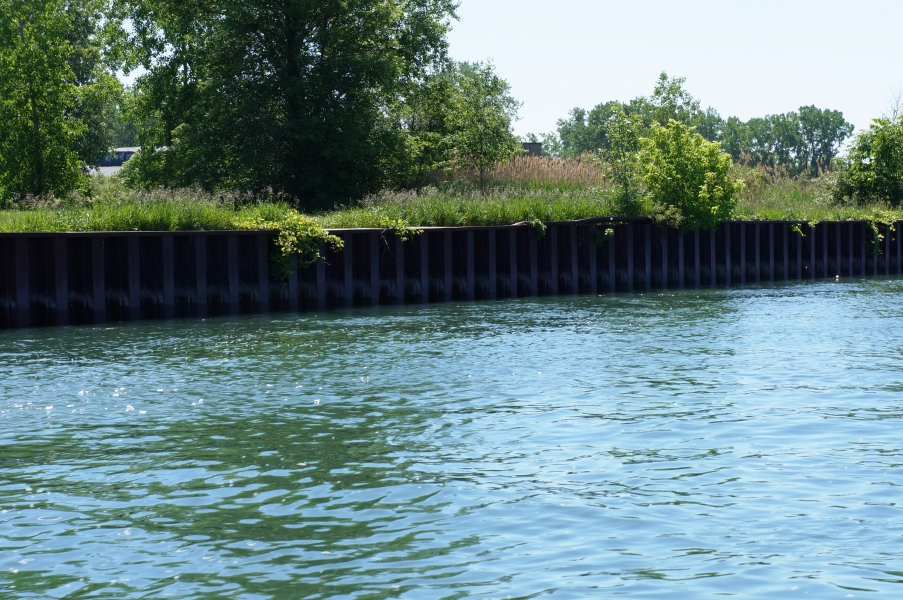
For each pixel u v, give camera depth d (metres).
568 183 46.50
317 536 8.62
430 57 53.25
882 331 22.39
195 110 47.44
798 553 8.07
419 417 13.40
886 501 9.41
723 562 7.88
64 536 8.67
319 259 28.73
